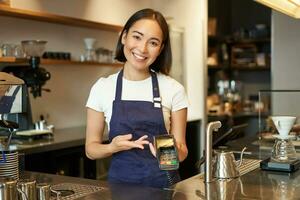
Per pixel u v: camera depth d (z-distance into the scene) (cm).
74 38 409
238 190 155
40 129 339
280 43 420
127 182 186
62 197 155
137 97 193
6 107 242
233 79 629
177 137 194
